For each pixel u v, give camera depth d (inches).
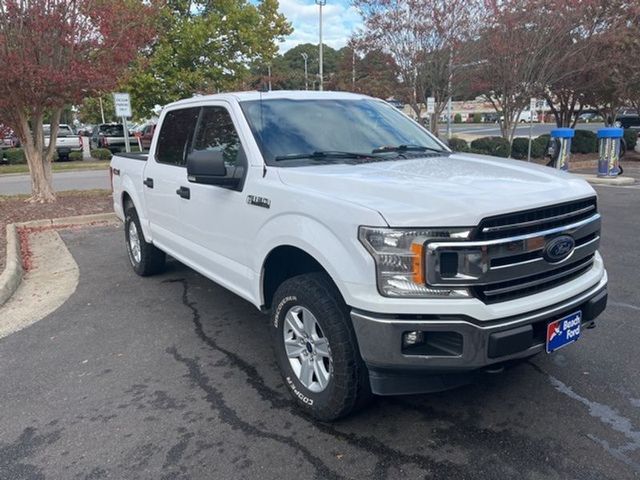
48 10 383.6
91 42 410.9
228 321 193.5
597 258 137.8
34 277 255.8
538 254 111.0
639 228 323.3
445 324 102.7
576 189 122.3
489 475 107.3
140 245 239.6
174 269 260.1
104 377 153.7
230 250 156.0
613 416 126.5
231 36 970.1
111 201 461.1
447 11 656.4
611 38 658.8
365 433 122.7
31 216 395.9
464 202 104.1
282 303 131.6
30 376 155.6
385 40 689.6
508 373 148.2
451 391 139.9
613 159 546.9
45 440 124.1
